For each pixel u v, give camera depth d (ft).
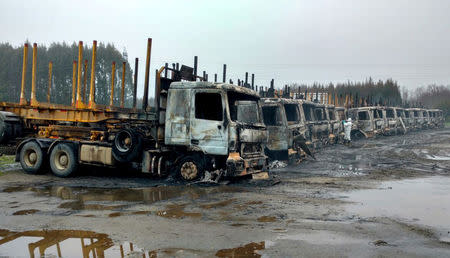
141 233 13.50
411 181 27.61
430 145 62.13
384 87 170.50
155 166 26.48
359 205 18.78
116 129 29.01
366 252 11.59
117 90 169.89
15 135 32.81
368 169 35.04
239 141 24.95
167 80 27.48
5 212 16.72
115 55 218.79
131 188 23.44
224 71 48.60
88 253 11.39
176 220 15.42
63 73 180.45
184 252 11.48
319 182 26.76
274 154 39.34
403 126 89.61
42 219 15.48
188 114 25.71
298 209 17.67
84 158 28.02
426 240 12.94
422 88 319.68
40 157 29.07
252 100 28.37
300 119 43.42
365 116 78.28
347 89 168.14
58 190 22.67
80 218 15.65
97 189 23.06
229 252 11.50
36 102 32.81
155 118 26.32
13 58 190.29
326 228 14.33
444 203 19.45
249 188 23.67
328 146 57.21
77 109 30.68
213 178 25.36
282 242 12.53
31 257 11.04
